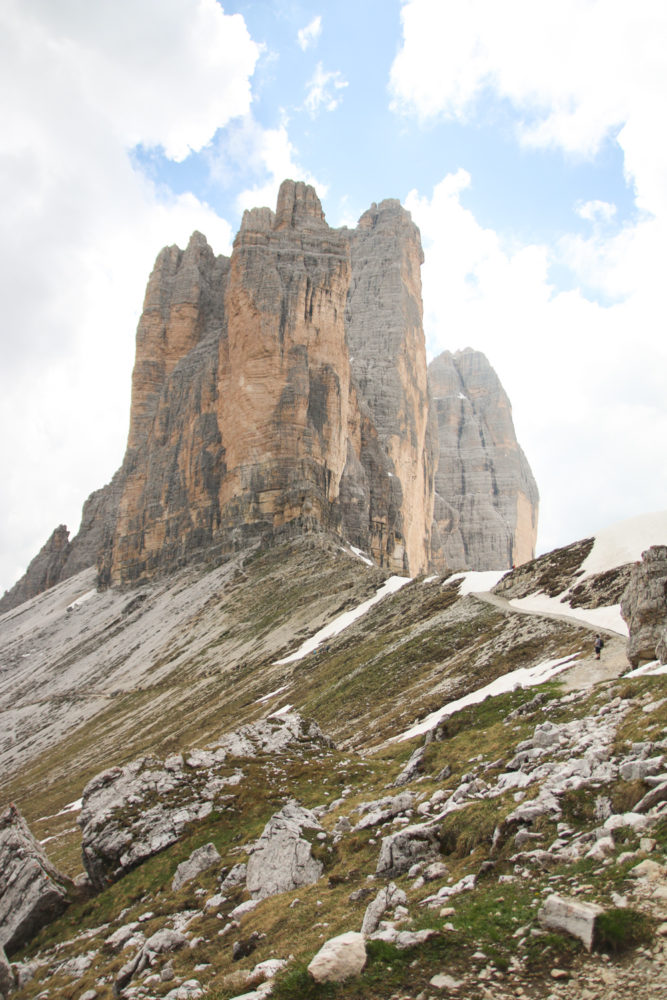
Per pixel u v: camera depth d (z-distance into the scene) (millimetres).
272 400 191625
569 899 12672
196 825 32812
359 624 92875
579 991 10719
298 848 23922
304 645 101688
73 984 23266
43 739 139250
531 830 16719
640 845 13766
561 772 19188
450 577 90375
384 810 24750
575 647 44531
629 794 15844
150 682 134500
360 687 63938
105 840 33688
